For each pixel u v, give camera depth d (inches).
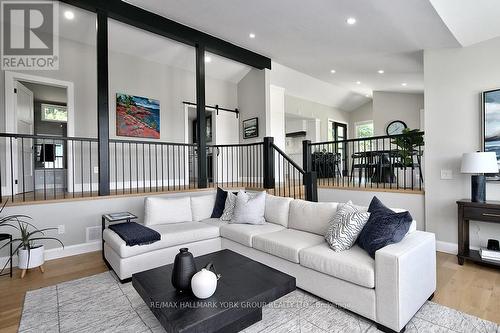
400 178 182.4
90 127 186.1
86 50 185.0
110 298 92.9
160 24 162.9
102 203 146.0
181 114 231.8
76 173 182.2
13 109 162.4
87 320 80.2
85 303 89.7
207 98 245.3
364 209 101.7
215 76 249.8
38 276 111.4
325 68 227.8
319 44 176.6
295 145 371.2
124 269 103.8
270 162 189.9
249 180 246.1
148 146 210.1
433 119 145.5
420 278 80.6
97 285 102.7
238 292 67.8
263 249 107.7
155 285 72.2
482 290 96.5
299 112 329.1
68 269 118.8
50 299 92.2
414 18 122.7
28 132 184.5
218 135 250.2
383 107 317.7
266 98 234.1
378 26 139.1
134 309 86.0
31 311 84.8
